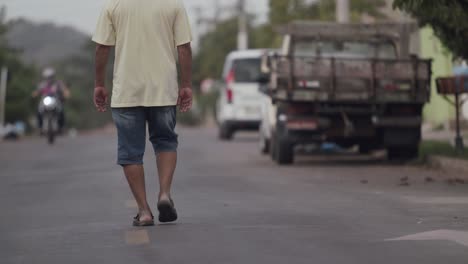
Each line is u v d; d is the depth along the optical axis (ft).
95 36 42.42
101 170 83.61
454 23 68.33
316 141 83.20
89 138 166.61
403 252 34.86
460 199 53.62
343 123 82.33
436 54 138.72
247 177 71.00
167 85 42.16
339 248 35.88
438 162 77.61
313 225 42.34
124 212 49.73
